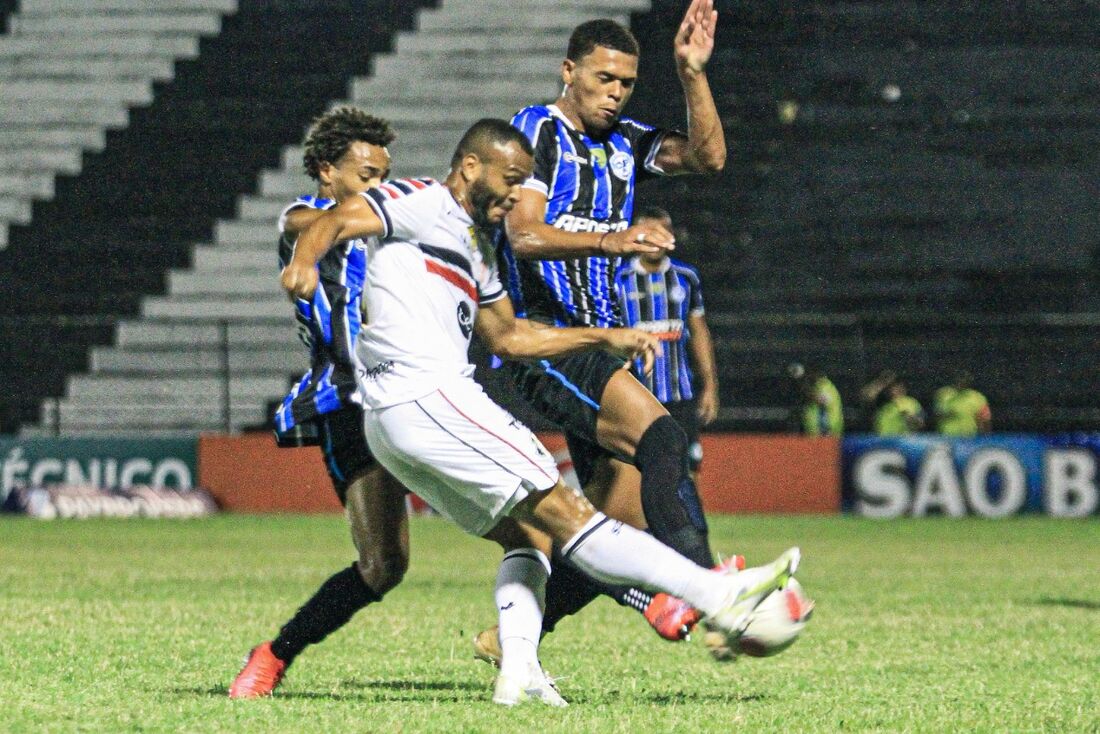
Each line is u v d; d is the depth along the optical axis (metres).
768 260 89.69
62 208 90.62
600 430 19.89
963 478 69.56
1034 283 89.31
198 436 70.81
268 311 85.81
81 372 82.25
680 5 95.94
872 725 16.16
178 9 97.69
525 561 17.98
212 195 90.62
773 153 93.31
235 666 21.39
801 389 77.19
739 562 17.47
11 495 70.31
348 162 19.84
